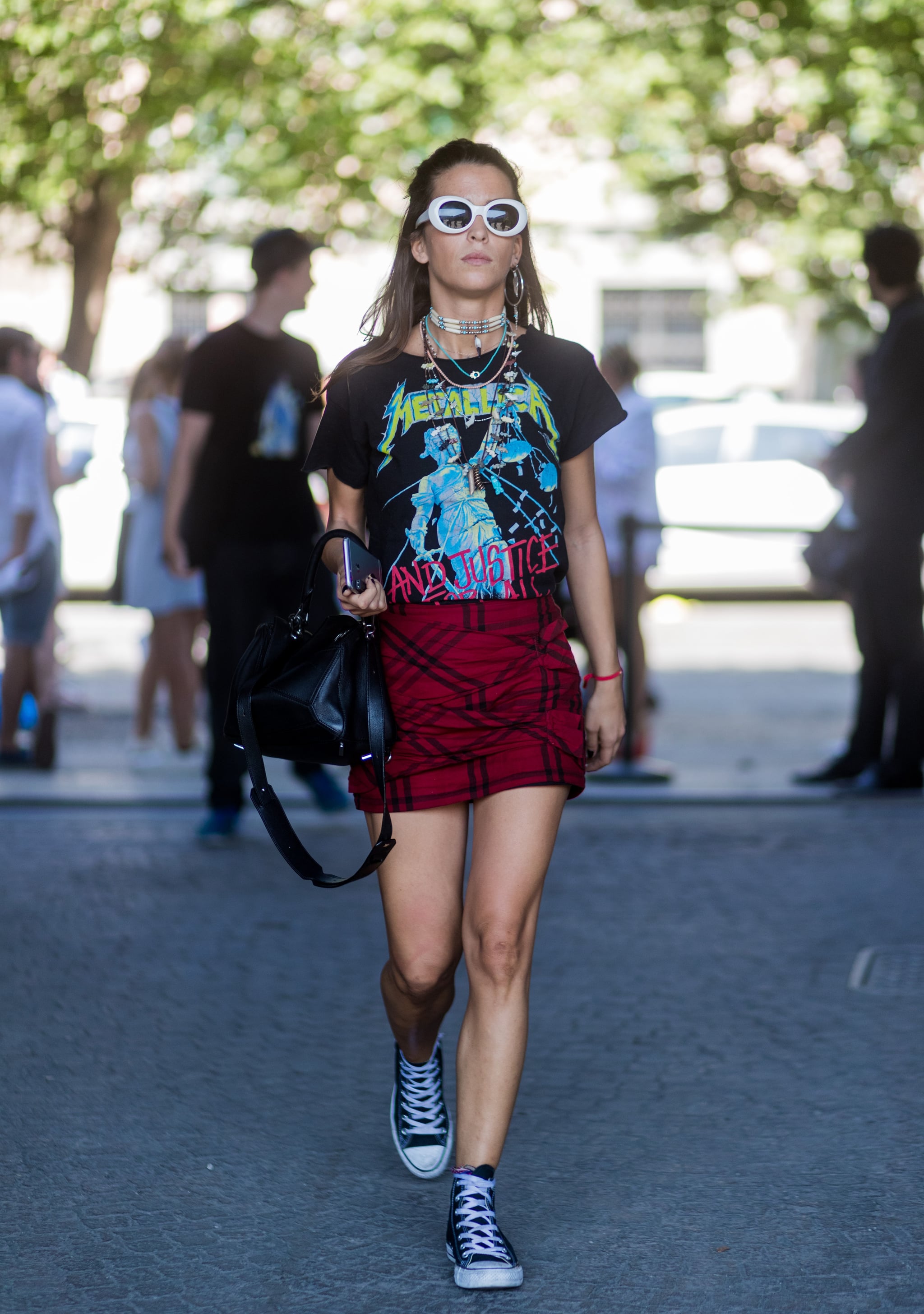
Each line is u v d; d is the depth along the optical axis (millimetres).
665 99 30734
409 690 5891
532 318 6332
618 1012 8711
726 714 19531
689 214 33969
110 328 46938
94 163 27266
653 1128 7168
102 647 24641
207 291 33750
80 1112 7305
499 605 5902
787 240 32844
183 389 12031
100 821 13477
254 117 29078
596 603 6180
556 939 10078
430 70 28688
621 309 47562
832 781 14836
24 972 9367
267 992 9047
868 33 29031
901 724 14414
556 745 5910
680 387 29469
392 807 5965
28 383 15133
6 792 14273
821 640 25766
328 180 29844
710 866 12016
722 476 28000
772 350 48094
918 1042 8266
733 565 27922
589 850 12500
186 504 12086
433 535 5867
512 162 6055
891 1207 6344
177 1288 5664
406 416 5898
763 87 31250
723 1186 6551
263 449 11969
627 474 15609
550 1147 6953
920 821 13531
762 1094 7566
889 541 14047
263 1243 6035
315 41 28406
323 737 5828
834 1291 5656
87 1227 6148
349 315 38688
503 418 5906
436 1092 6648
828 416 28453
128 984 9172
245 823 13398
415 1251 5980
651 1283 5707
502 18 28469
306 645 5961
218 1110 7355
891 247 13703
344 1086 7664
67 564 27484
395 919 6031
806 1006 8820
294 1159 6828
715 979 9297
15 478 14867
